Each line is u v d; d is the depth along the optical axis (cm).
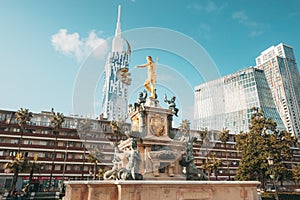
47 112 4769
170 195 654
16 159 3306
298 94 10319
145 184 630
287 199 2389
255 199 783
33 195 2884
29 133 4338
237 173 2906
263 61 12206
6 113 4528
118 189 622
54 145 4334
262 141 2734
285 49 11362
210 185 721
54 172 4169
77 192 612
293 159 5769
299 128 9438
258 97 6200
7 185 3834
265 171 2697
